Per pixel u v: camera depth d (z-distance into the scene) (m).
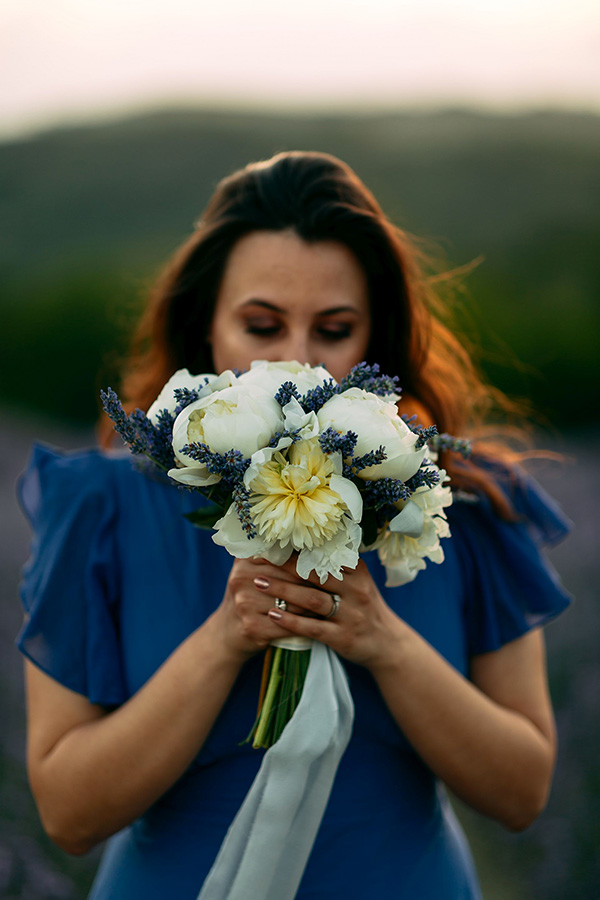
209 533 1.68
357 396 1.33
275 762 1.39
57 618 1.61
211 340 1.88
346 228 1.71
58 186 23.89
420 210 19.70
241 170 1.86
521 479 1.94
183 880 1.56
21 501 1.84
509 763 1.58
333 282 1.72
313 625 1.40
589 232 16.45
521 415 2.27
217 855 1.55
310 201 1.73
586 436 12.26
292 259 1.69
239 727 1.57
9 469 9.07
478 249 16.45
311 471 1.26
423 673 1.49
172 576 1.65
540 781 1.65
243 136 27.83
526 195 20.33
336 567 1.25
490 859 3.23
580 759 3.77
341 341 1.77
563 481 9.11
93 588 1.62
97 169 25.12
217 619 1.46
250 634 1.41
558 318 12.93
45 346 12.94
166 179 24.39
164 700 1.44
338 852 1.57
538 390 12.80
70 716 1.58
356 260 1.75
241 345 1.74
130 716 1.47
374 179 22.64
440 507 1.39
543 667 1.82
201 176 24.67
